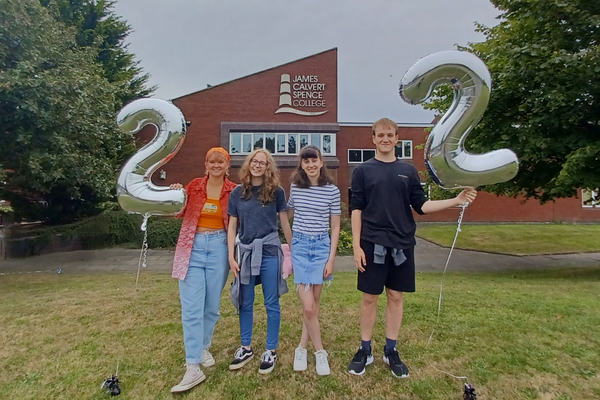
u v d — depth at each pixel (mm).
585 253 9742
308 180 2477
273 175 2496
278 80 16984
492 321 3438
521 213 18297
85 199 11797
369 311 2451
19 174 6789
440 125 2326
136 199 2426
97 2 17469
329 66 17016
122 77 17781
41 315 3775
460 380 2369
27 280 5926
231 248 2490
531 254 9539
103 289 5066
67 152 6777
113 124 9141
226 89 16875
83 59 8820
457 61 2203
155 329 3336
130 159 2484
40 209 11383
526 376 2408
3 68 5648
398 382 2348
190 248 2428
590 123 6238
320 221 2455
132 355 2795
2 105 5641
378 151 2469
